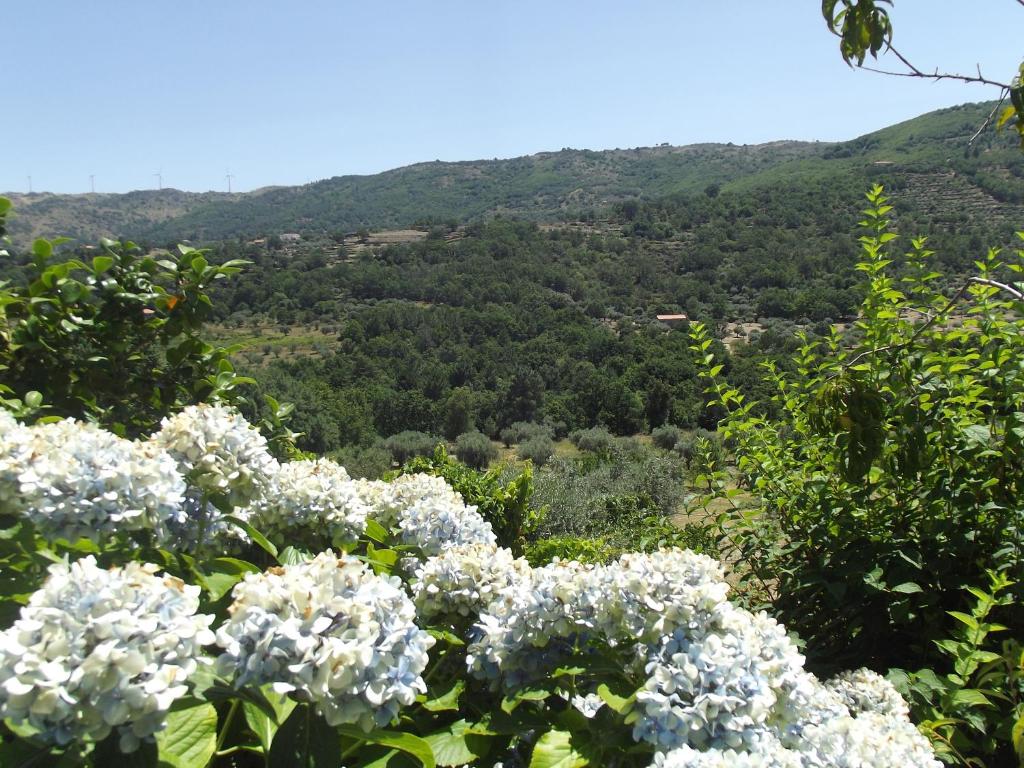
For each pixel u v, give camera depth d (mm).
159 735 1282
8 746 1192
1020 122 2572
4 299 3033
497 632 1768
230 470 1994
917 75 2576
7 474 1595
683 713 1502
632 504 11320
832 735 1799
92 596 1210
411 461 6301
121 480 1689
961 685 2592
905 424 3088
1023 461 3020
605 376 43469
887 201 3711
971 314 3396
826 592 3291
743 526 3662
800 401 3826
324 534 2398
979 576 3170
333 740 1333
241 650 1300
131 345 3318
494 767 1687
